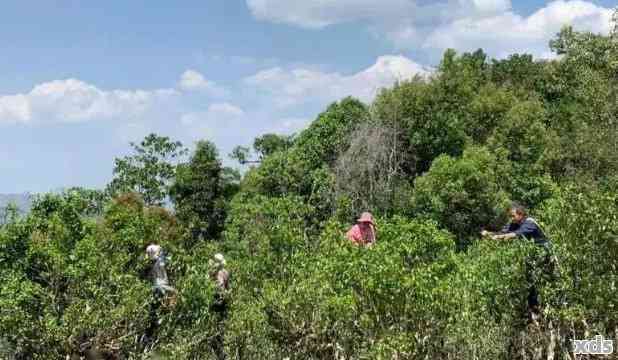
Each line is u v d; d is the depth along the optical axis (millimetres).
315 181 36562
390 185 35094
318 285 11453
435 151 37438
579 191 11078
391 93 38406
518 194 34906
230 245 26781
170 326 11859
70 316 10766
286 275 13602
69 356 10883
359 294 10672
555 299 10773
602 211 10383
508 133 38094
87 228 12188
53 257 11070
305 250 14062
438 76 40406
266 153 52219
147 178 48625
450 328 10484
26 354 10820
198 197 47031
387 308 10336
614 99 28953
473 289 11242
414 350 10086
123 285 11391
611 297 10133
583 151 31875
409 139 37656
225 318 13047
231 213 40562
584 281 10375
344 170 35344
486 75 57438
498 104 40562
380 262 10688
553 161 36312
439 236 14461
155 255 12328
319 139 40156
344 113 40875
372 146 35750
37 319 10852
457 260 13062
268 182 39719
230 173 49062
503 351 11273
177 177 47750
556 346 11062
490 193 32344
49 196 12016
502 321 11336
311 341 11695
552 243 10984
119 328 11383
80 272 11117
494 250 12578
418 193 33344
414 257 12594
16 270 11219
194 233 44375
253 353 12773
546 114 44812
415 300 10258
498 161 35812
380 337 10414
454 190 31938
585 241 10492
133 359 11375
